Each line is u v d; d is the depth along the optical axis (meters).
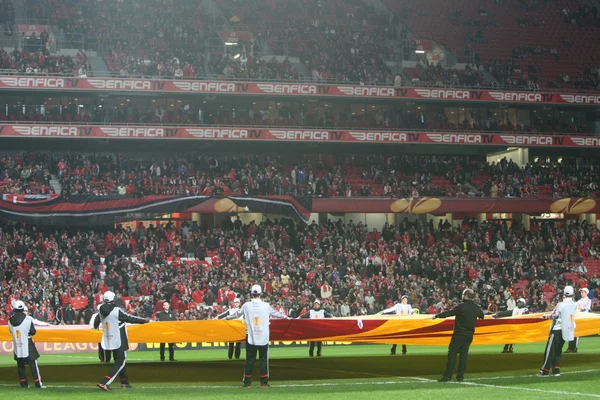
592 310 40.72
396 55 66.94
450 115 64.25
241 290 40.72
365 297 42.47
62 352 30.86
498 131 61.09
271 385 17.83
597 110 65.94
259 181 53.47
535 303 42.59
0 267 41.31
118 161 54.12
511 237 54.19
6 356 29.88
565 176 61.34
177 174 54.31
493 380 18.30
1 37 57.88
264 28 67.19
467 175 60.25
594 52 72.62
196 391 16.75
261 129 56.19
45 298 38.03
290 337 19.97
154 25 62.78
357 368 22.02
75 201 48.00
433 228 55.72
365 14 71.12
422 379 18.92
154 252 45.47
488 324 21.06
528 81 63.03
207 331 19.91
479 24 73.56
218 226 55.78
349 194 55.53
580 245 54.75
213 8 68.88
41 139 56.50
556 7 77.25
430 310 39.72
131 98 58.16
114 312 17.05
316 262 47.16
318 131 57.19
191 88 55.16
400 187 56.66
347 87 57.97
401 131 58.56
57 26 61.78
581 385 17.30
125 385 17.38
